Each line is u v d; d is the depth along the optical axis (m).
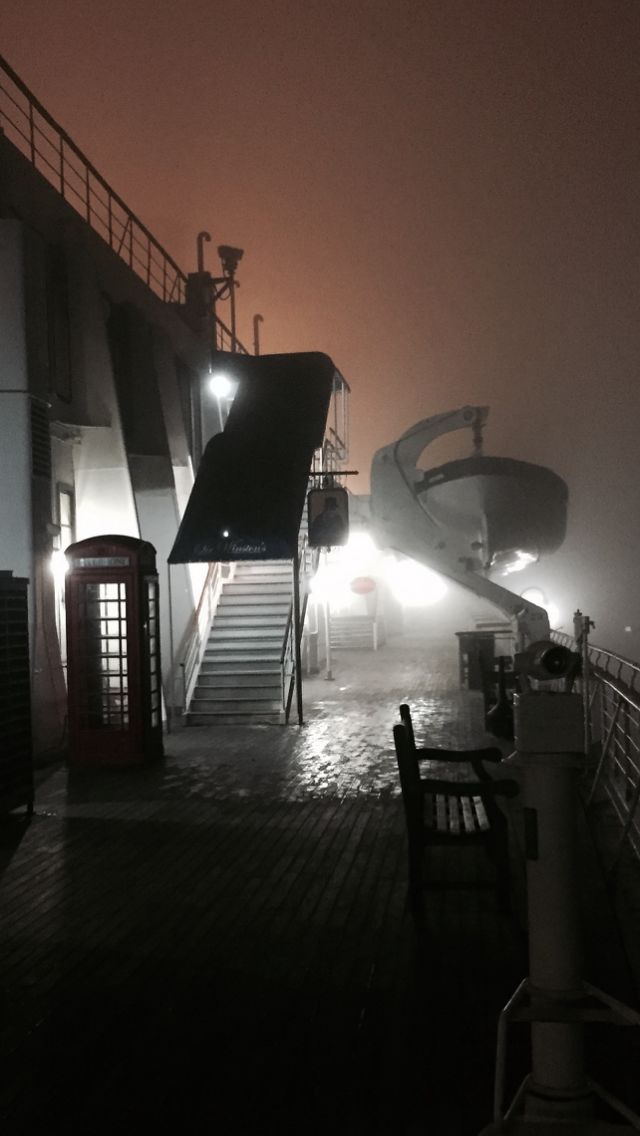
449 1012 4.52
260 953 5.41
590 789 9.71
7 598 8.94
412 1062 4.02
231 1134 3.48
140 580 11.90
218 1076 3.93
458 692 19.23
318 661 24.67
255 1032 4.36
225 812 9.20
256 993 4.82
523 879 6.78
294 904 6.33
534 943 2.94
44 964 5.30
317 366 20.80
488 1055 4.06
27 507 11.88
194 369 21.00
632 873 6.79
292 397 19.48
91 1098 3.77
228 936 5.71
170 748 13.18
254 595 18.78
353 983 4.92
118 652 12.48
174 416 17.91
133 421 16.80
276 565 19.48
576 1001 2.88
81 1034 4.38
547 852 2.93
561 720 2.93
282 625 17.58
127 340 16.91
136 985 4.96
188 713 15.38
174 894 6.61
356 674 23.19
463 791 6.06
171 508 16.61
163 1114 3.64
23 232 11.92
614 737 8.88
